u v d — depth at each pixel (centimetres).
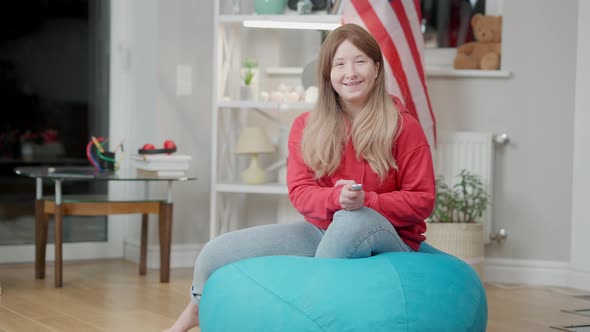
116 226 434
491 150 390
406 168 220
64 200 349
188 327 226
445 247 368
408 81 359
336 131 222
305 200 217
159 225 363
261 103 375
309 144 221
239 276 196
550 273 393
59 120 427
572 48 390
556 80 392
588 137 385
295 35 435
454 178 391
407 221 217
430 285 186
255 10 381
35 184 423
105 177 342
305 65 392
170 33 410
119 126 430
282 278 189
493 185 397
